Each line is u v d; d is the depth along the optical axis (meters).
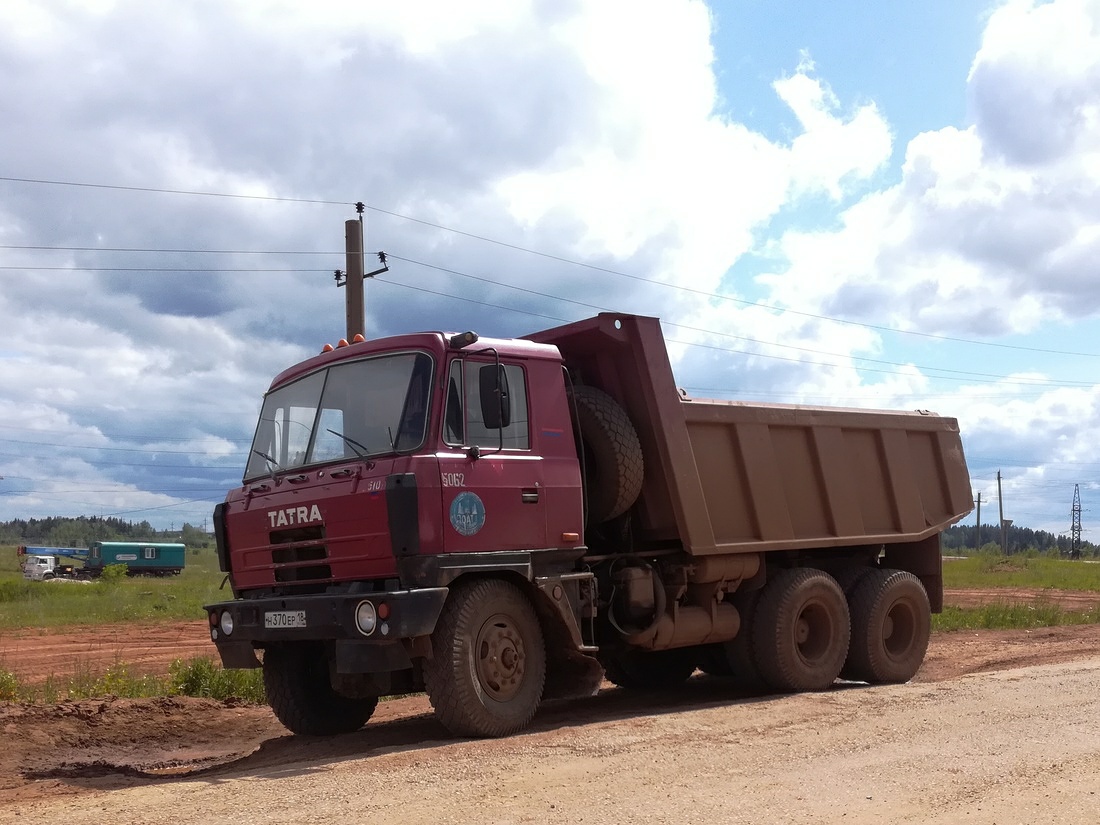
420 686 8.73
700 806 5.66
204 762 8.62
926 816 5.45
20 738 9.06
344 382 8.60
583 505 9.10
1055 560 75.25
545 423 8.80
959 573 49.66
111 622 26.08
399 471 7.72
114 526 168.12
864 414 12.34
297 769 6.96
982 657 14.47
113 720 9.94
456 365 8.22
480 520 8.05
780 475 11.23
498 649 8.09
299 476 8.48
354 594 7.62
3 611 29.61
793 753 6.98
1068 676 10.41
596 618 9.70
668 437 10.00
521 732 8.25
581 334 9.98
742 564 10.65
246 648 8.59
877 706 8.80
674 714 8.65
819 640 11.27
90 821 5.59
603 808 5.64
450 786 6.12
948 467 13.37
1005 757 6.79
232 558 9.05
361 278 20.84
